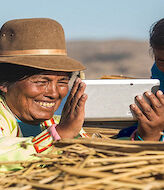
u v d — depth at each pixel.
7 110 2.47
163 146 1.86
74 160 1.88
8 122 2.43
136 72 43.31
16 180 1.77
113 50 56.53
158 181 1.55
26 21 2.46
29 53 2.41
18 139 2.19
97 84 2.93
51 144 2.15
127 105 2.96
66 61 2.46
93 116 2.96
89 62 49.91
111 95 2.95
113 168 1.70
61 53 2.52
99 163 1.80
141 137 2.56
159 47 3.04
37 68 2.35
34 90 2.39
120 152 1.89
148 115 2.47
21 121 2.59
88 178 1.63
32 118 2.50
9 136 2.24
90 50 57.59
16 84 2.42
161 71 3.32
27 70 2.36
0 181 1.83
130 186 1.51
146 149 1.85
